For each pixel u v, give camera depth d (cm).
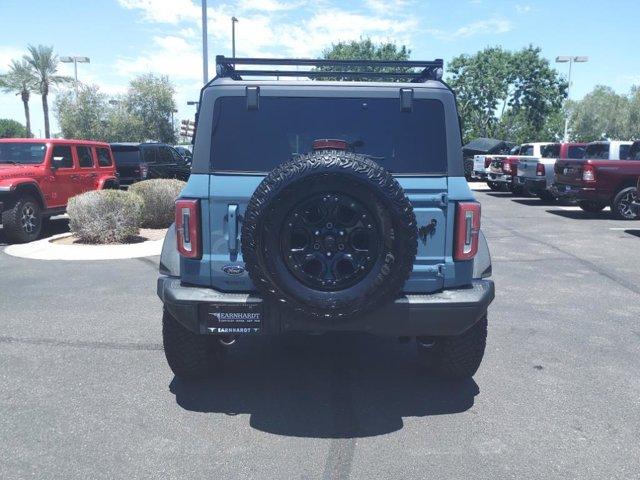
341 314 360
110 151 1466
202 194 393
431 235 397
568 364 514
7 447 364
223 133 409
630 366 511
